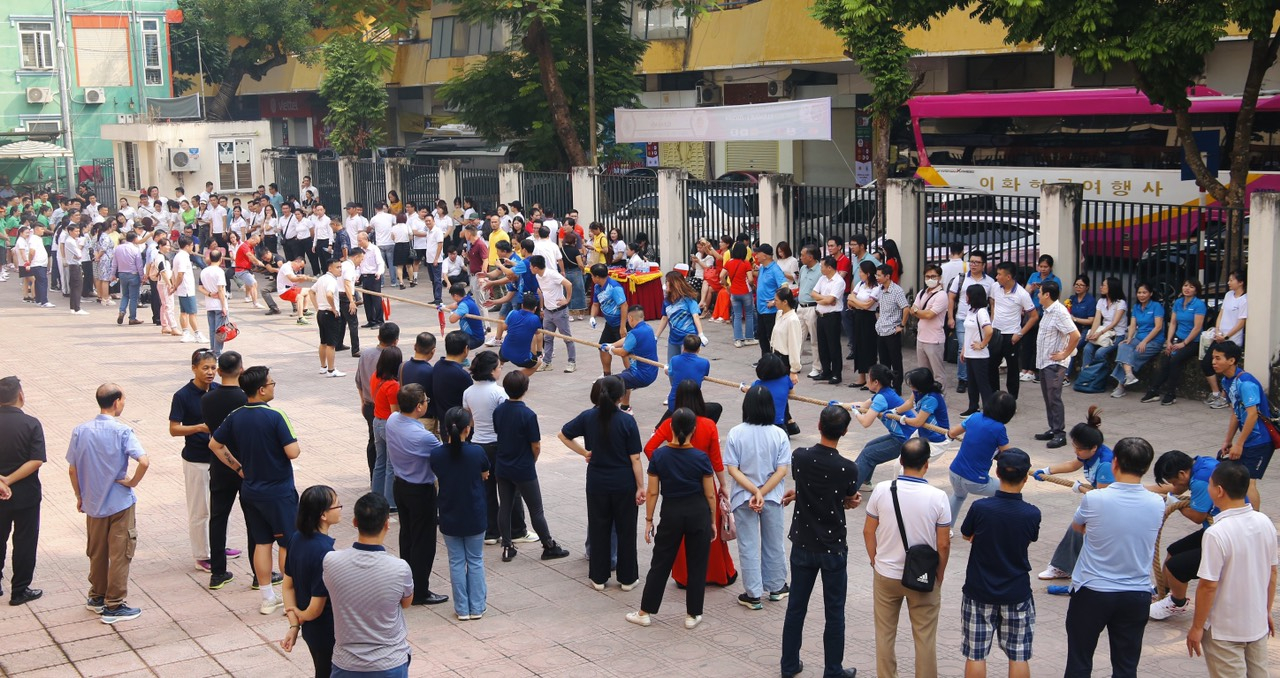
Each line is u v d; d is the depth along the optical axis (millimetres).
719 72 35438
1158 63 15344
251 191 35906
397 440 8711
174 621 8750
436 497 8906
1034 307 14344
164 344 20250
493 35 40375
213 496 9203
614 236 22094
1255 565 6566
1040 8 15602
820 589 9227
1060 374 12656
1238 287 13859
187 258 20250
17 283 28859
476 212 27172
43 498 11875
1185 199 21250
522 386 9500
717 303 19219
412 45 44969
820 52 29969
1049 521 10508
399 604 6301
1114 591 6695
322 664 6887
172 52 46219
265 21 44219
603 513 9055
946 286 16109
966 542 9969
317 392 16344
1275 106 20094
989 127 23984
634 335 13219
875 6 19719
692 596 8375
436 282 23047
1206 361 13906
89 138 43562
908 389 15984
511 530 10070
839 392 15578
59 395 16375
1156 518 6711
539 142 27719
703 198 21609
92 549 8758
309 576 6641
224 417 9234
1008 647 6832
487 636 8352
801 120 20125
